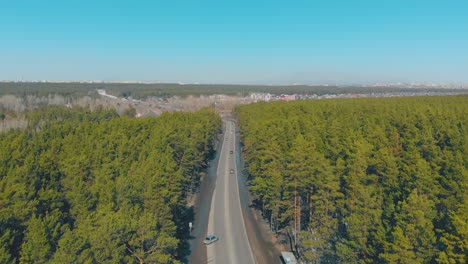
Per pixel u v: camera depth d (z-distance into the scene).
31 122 121.12
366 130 69.44
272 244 56.19
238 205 72.44
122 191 46.06
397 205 39.66
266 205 58.22
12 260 34.94
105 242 34.56
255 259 52.00
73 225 46.41
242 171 97.19
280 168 54.56
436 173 44.69
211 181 88.38
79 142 73.75
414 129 65.19
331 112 107.31
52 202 46.75
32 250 34.69
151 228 38.41
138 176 48.66
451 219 34.34
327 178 45.12
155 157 58.59
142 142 75.88
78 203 45.84
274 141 62.56
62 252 33.16
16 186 44.84
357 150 49.50
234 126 190.88
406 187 42.72
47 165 55.56
